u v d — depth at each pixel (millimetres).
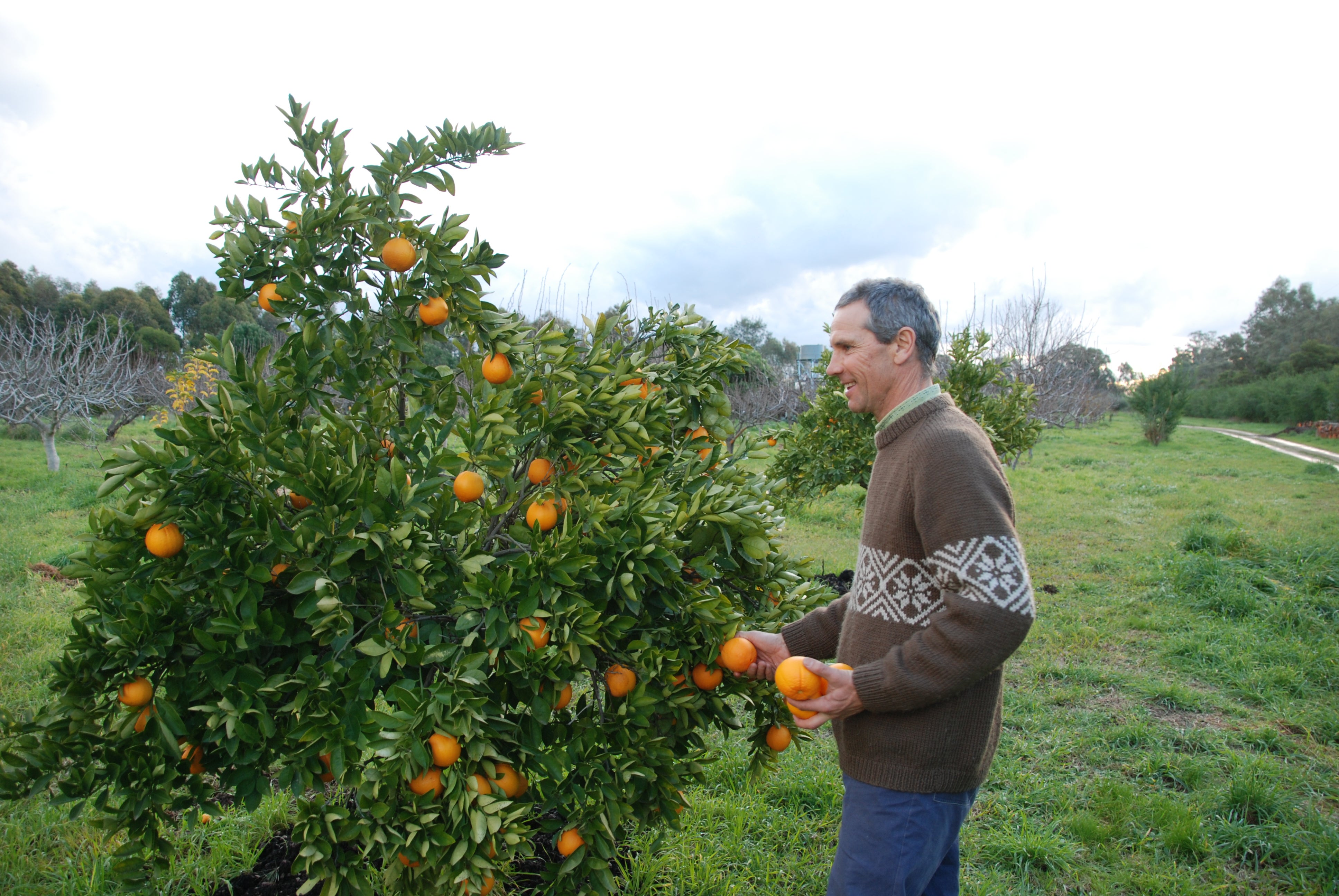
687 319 2221
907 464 1594
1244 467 16703
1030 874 2641
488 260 1775
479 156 1748
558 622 1534
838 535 8008
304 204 1722
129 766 1486
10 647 4234
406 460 1777
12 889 2258
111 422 16984
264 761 1578
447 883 1499
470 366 1878
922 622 1585
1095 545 7918
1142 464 17078
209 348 1587
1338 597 5672
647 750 1682
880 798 1574
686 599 1749
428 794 1470
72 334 16953
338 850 1536
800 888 2445
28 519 7758
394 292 1750
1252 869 2703
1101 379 53094
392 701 1513
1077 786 3193
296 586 1458
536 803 1722
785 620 2041
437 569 1633
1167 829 2840
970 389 6078
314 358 1679
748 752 3225
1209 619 5395
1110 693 4203
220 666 1493
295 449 1595
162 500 1456
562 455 1861
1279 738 3572
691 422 2207
